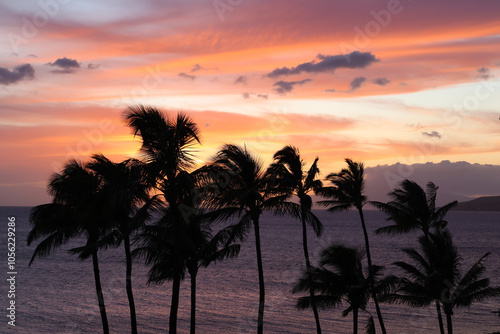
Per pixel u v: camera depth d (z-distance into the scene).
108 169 20.73
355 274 26.69
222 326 45.75
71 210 25.03
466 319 48.66
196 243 24.72
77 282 70.88
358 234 187.75
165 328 44.19
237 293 63.50
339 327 45.72
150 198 19.19
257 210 22.42
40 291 62.44
